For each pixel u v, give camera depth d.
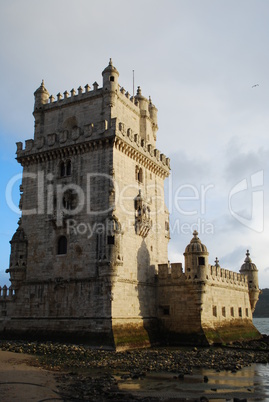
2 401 23.14
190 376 31.92
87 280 47.22
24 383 27.05
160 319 54.81
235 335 60.88
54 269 50.19
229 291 64.38
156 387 28.11
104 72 54.34
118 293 46.84
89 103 54.81
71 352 39.84
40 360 35.78
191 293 53.31
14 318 51.53
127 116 57.44
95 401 23.97
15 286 52.00
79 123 55.06
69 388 26.56
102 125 50.62
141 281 52.53
